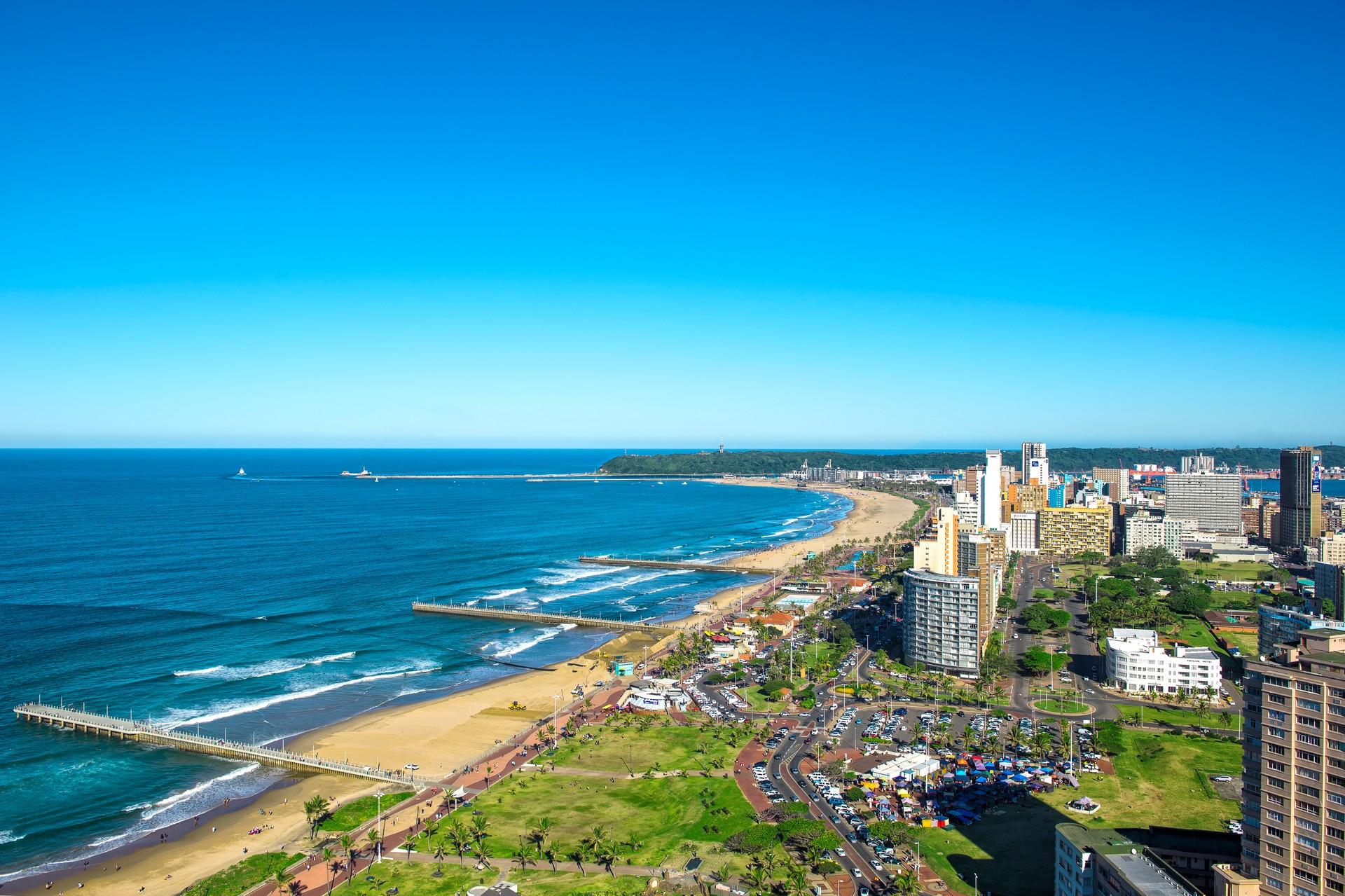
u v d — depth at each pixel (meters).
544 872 186.62
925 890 179.00
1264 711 151.75
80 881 189.38
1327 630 164.50
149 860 198.38
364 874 186.62
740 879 182.50
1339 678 142.62
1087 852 161.75
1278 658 155.75
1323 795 144.62
